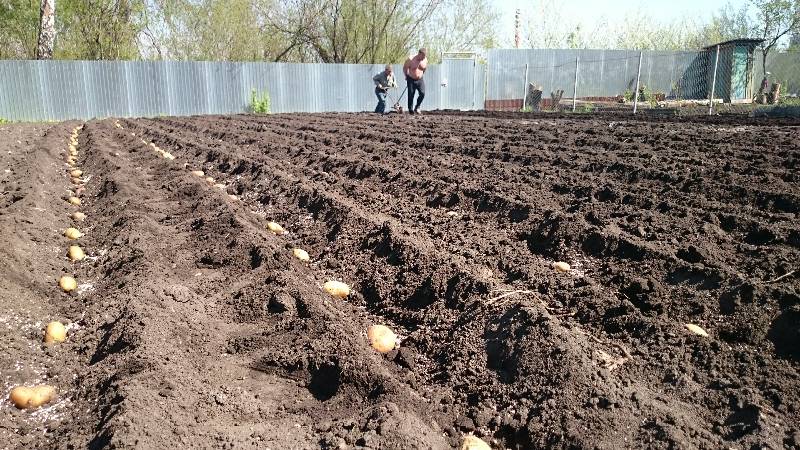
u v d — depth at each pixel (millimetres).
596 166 7047
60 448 2510
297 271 4512
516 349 3066
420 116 16969
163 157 9086
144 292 3816
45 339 3475
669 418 2488
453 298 3803
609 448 2373
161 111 22250
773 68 25469
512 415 2723
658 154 7598
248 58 31734
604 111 18812
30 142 11117
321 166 8352
